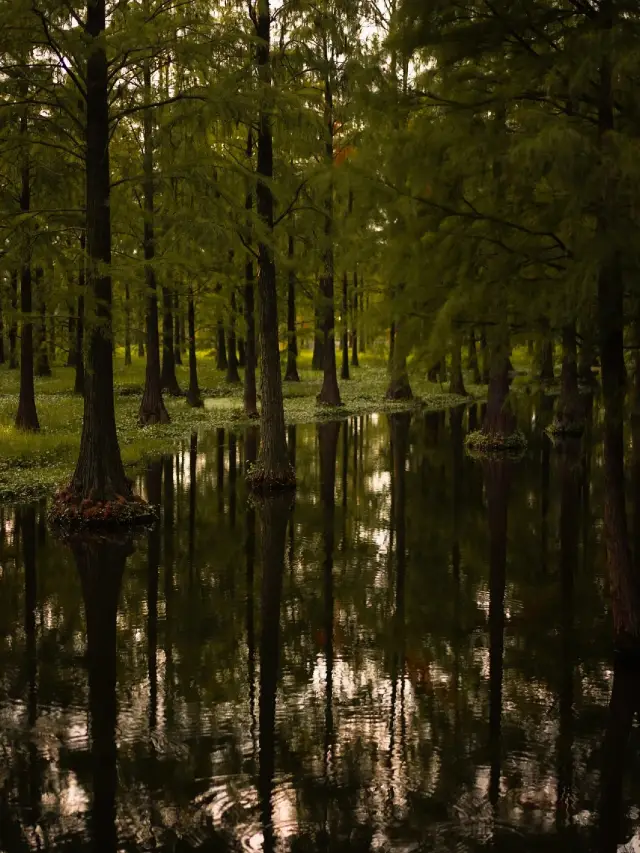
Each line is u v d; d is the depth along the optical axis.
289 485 18.84
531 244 8.29
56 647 9.34
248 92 15.18
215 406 36.62
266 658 9.05
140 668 8.74
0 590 11.35
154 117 20.33
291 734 7.27
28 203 22.69
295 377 48.44
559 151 6.65
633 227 7.20
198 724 7.46
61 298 15.71
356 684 8.38
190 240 16.59
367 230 8.48
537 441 27.05
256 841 5.68
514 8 8.16
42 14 13.30
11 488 17.83
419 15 8.20
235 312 29.66
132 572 12.30
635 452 20.03
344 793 6.29
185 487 18.94
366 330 8.59
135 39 13.97
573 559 13.08
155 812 6.04
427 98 8.64
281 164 18.36
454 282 8.32
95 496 15.38
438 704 7.91
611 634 9.84
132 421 30.48
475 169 7.80
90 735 7.25
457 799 6.23
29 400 25.44
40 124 16.41
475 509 16.69
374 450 25.00
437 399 42.53
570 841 5.71
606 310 8.05
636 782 6.48
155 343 29.94
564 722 7.52
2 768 6.67
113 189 20.41
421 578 12.07
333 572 12.37
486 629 9.99
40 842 5.68
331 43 18.17
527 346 9.31
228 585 11.69
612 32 7.13
